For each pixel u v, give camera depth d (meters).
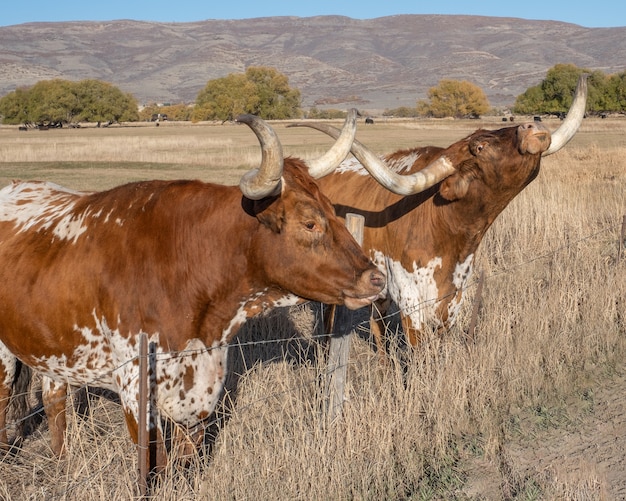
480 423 5.68
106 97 119.38
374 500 4.70
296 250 4.05
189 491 4.36
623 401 6.17
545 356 6.68
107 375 4.42
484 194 5.36
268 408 5.42
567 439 5.55
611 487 4.88
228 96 125.62
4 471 4.94
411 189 5.24
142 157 36.22
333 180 6.75
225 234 4.17
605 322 7.46
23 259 4.51
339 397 5.31
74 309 4.31
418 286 5.87
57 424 5.07
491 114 143.75
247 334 7.09
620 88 104.94
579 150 28.75
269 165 3.65
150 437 4.20
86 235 4.39
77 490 4.35
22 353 4.62
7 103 121.56
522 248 10.58
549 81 117.44
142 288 4.16
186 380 4.28
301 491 4.59
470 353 6.09
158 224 4.23
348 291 4.08
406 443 5.16
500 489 4.88
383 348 6.35
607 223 12.84
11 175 27.45
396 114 158.38
